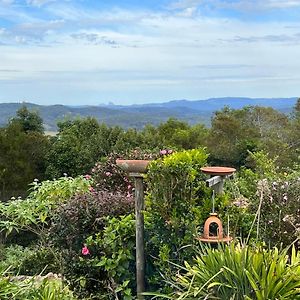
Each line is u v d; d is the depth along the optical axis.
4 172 19.06
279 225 4.30
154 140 20.55
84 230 4.53
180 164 3.79
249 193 5.84
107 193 5.18
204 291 2.87
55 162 19.53
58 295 3.47
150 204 3.90
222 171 3.87
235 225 3.77
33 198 6.72
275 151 19.66
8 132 20.00
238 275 2.81
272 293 2.71
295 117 24.58
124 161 3.90
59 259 4.92
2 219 6.51
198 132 23.50
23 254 7.14
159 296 3.30
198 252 3.35
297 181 4.79
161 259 3.71
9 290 3.29
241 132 23.19
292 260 2.96
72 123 21.42
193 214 3.80
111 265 4.08
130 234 4.11
